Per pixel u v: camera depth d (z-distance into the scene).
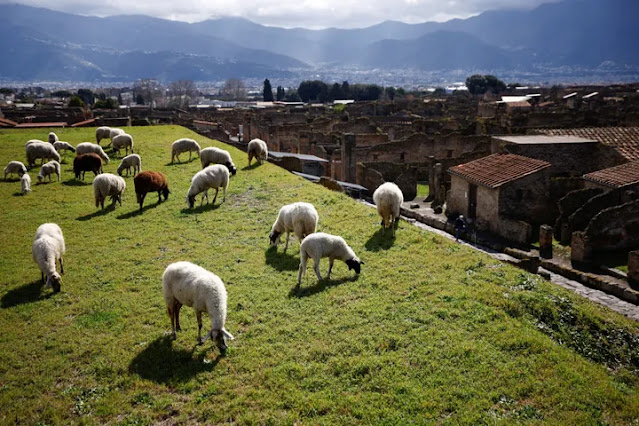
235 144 66.38
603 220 28.25
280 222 20.41
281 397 11.38
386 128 77.00
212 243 21.67
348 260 17.42
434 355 12.80
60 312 15.63
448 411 10.95
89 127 60.78
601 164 39.88
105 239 22.33
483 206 34.66
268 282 17.44
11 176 34.09
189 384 11.88
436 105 126.06
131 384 12.02
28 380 12.20
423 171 57.34
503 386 11.69
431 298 15.82
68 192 30.27
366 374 12.11
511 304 15.29
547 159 40.16
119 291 17.00
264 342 13.63
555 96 131.50
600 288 24.44
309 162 52.28
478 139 62.06
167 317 15.18
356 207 26.42
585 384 11.94
